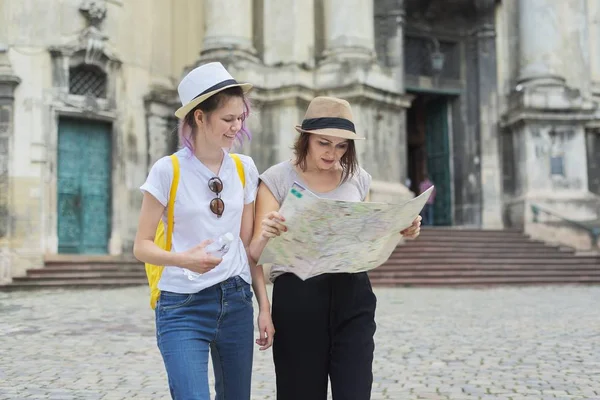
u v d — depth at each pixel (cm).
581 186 2197
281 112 1844
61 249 1845
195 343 276
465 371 633
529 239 2048
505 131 2372
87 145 1920
